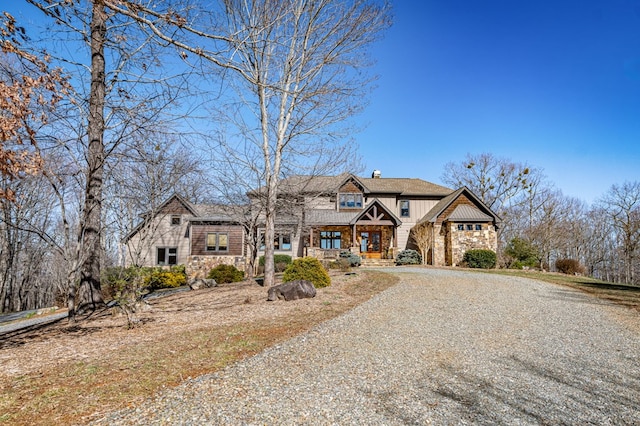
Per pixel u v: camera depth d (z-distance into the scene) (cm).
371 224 2623
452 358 607
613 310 1102
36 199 2345
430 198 2931
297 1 1287
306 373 510
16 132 536
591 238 4866
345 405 414
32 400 415
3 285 2672
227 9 1030
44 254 3116
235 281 1992
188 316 937
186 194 1617
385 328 791
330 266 2136
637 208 4006
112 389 445
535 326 870
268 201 1455
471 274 1834
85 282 1038
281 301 1119
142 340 688
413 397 445
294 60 1356
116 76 732
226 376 490
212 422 364
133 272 914
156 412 384
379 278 1589
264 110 1417
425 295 1233
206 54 525
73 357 585
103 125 815
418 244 2641
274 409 397
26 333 820
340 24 1313
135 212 1153
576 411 422
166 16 483
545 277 1867
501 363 592
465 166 4338
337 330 759
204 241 2483
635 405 443
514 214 4250
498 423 385
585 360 625
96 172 1009
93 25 635
